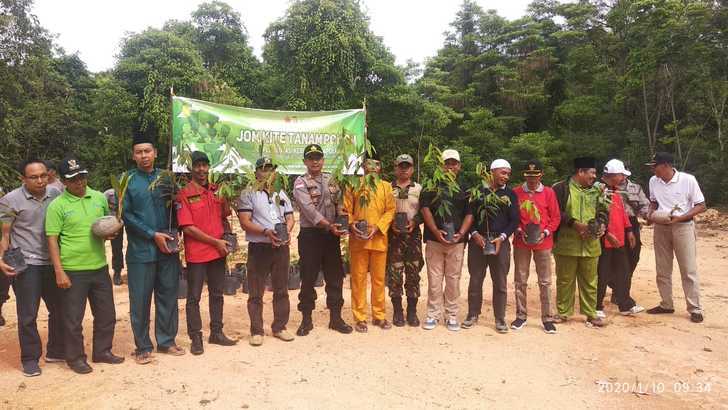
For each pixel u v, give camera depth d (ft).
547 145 94.89
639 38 81.00
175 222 15.43
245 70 112.88
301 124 28.76
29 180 13.87
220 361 14.84
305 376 13.82
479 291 18.48
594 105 95.45
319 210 17.34
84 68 121.70
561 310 19.40
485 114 101.19
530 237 17.49
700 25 69.41
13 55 73.31
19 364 14.56
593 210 18.24
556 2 115.75
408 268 18.80
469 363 15.07
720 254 36.91
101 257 14.35
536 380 13.93
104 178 97.76
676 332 18.39
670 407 12.45
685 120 79.71
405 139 100.63
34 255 13.93
